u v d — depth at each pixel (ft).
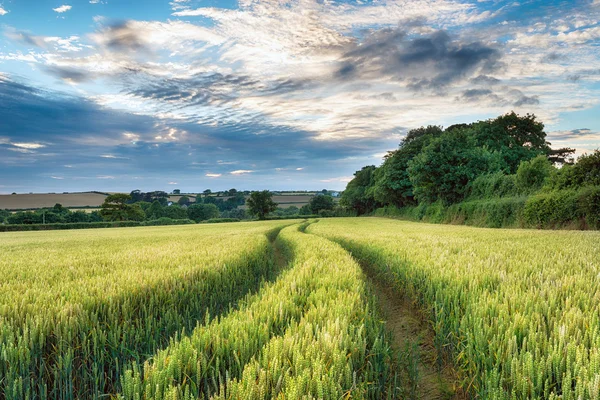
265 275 36.42
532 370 8.64
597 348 9.05
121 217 340.39
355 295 14.97
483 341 11.12
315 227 113.09
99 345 12.94
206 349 10.12
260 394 7.61
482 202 121.80
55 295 16.40
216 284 22.57
